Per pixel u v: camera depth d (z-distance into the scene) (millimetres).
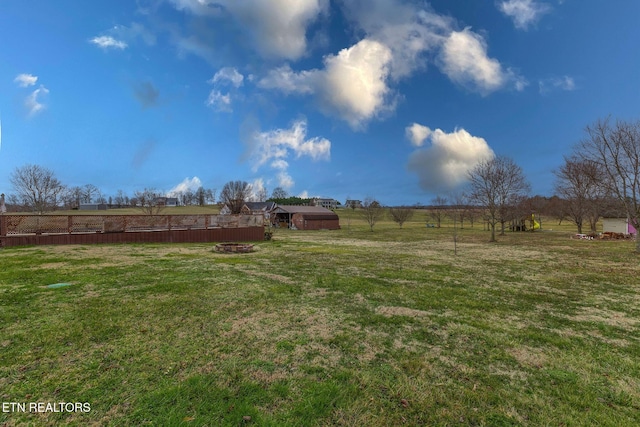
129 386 2672
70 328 3910
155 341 3615
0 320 4125
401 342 3789
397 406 2498
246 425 2219
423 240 20984
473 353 3520
